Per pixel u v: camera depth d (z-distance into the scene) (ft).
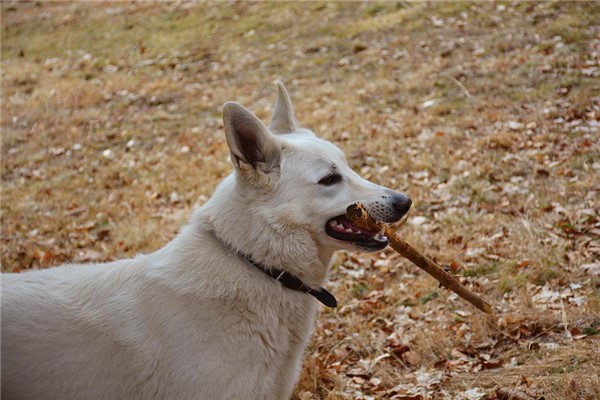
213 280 11.16
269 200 11.64
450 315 17.57
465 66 36.78
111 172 32.63
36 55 56.70
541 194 23.11
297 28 50.88
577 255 18.85
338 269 21.27
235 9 58.49
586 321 15.87
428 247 21.27
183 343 10.88
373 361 16.07
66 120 40.55
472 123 30.32
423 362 15.88
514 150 26.84
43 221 27.22
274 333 11.28
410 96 35.35
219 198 11.91
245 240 11.46
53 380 11.18
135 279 11.60
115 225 26.58
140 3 65.31
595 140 25.84
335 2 54.13
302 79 41.81
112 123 39.60
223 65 47.44
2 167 34.58
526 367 14.67
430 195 24.90
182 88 44.32
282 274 11.50
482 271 19.40
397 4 49.88
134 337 11.09
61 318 11.32
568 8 40.29
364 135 31.68
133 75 48.44
